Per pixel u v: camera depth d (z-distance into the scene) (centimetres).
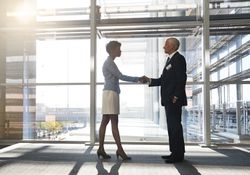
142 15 552
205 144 491
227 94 514
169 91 342
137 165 330
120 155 365
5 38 583
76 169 311
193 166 327
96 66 523
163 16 541
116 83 367
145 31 571
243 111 519
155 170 306
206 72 502
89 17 545
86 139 518
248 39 557
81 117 523
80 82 532
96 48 530
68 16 554
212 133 502
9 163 342
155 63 554
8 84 573
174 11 557
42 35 580
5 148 463
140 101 534
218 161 357
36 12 563
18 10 566
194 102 511
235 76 534
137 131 523
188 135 511
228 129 503
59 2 557
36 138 552
